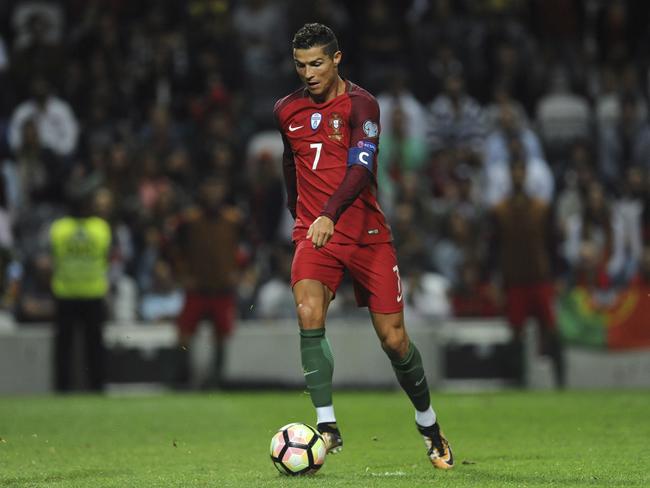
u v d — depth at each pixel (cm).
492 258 5894
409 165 6719
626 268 6356
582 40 7988
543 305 5697
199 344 5794
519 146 6450
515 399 4756
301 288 2434
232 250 5681
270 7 7575
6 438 3400
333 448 2422
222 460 2780
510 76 7425
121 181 6594
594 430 3412
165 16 7781
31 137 6762
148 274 6275
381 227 2473
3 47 7631
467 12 7862
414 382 2477
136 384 5803
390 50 7394
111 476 2450
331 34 2420
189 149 7038
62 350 5509
